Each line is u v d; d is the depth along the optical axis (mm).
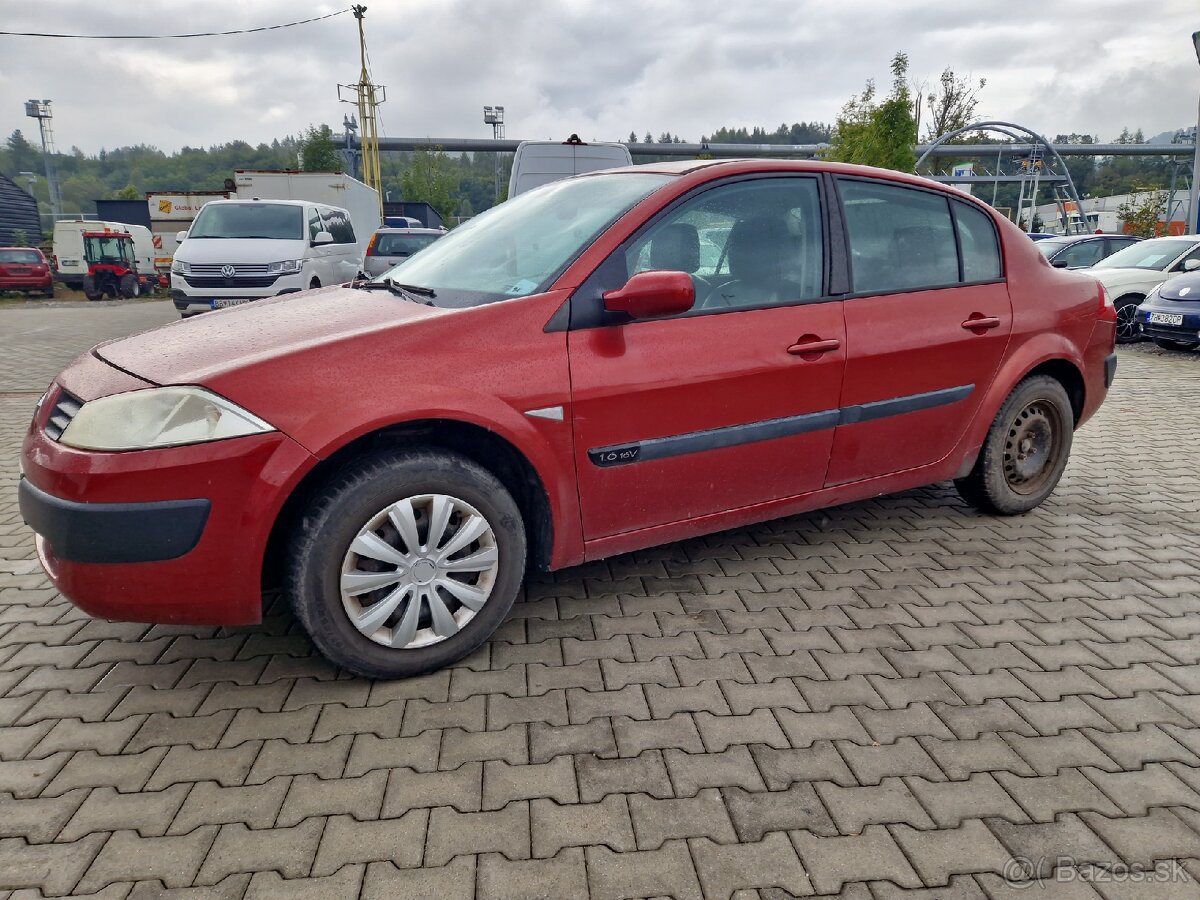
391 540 2648
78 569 2414
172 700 2643
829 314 3369
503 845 2020
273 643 3014
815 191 3441
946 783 2254
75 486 2363
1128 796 2207
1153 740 2451
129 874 1929
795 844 2031
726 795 2197
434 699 2648
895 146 22953
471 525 2744
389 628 2717
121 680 2764
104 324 15883
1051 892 1895
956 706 2619
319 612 2555
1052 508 4508
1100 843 2041
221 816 2115
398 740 2430
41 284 25906
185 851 1998
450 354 2676
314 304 3193
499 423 2697
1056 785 2250
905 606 3318
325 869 1942
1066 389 4406
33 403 7531
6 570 3666
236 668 2840
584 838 2045
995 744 2428
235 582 2482
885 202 3645
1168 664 2885
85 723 2518
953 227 3844
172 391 2436
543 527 2959
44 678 2771
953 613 3260
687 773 2285
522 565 2898
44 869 1941
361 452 2676
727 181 3240
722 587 3488
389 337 2645
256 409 2434
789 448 3361
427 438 2807
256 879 1913
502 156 79562
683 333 3043
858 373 3438
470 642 2830
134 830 2068
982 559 3793
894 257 3629
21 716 2553
